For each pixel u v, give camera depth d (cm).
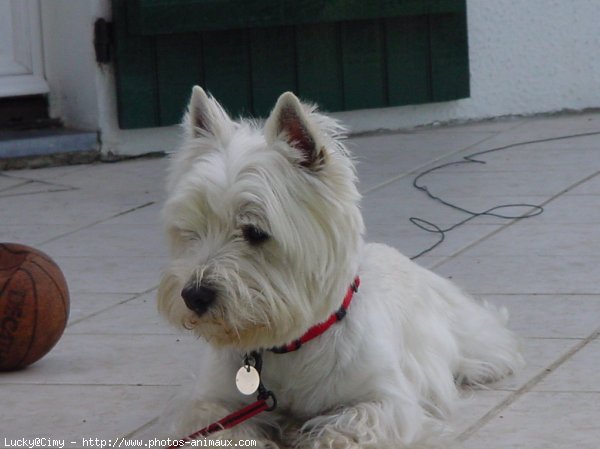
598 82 1262
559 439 469
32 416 521
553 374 552
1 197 981
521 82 1253
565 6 1254
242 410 474
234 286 429
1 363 577
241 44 1120
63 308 583
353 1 1140
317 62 1156
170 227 458
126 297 709
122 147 1111
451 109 1242
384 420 461
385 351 479
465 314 582
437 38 1205
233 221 439
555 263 744
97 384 560
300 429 478
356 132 1203
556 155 1062
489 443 468
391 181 995
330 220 451
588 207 880
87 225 888
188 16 1073
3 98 1116
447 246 798
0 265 578
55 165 1091
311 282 452
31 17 1120
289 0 1109
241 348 456
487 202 909
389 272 537
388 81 1193
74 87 1120
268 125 450
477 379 551
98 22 1076
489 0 1228
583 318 634
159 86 1093
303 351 471
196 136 475
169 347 612
